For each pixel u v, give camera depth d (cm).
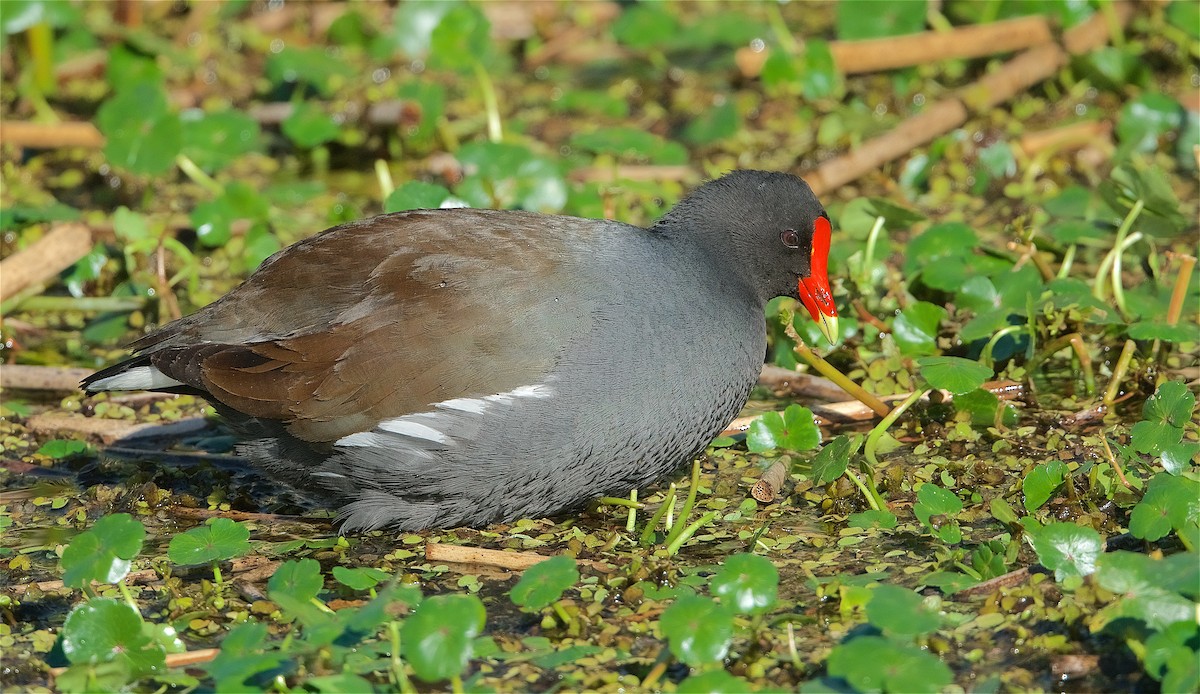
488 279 908
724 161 1580
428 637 743
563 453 912
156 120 1457
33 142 1591
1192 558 764
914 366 1150
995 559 856
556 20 1903
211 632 859
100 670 777
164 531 995
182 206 1520
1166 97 1540
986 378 1025
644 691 782
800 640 820
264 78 1786
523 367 895
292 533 991
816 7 1933
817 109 1675
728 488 1018
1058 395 1138
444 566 931
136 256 1382
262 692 759
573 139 1484
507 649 827
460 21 1564
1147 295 1204
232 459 1098
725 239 1000
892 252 1366
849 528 959
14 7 1577
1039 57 1647
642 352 912
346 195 1538
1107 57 1614
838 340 1147
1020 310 1140
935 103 1638
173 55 1662
